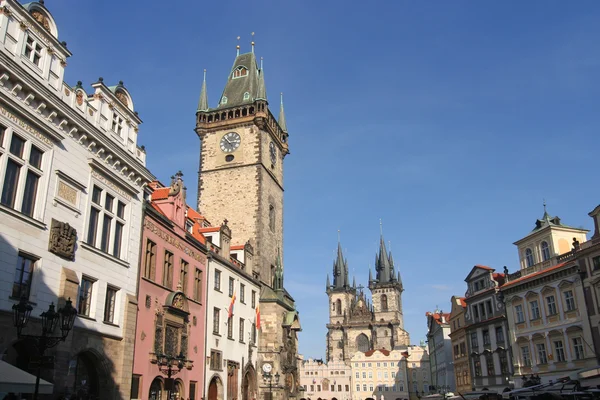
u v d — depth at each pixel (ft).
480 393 139.23
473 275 274.36
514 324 232.32
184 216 176.55
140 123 148.66
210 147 293.64
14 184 99.14
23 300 78.28
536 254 227.61
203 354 177.78
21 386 76.38
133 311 134.31
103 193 126.62
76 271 113.70
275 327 242.17
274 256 288.10
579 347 193.16
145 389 138.92
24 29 103.40
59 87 113.29
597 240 189.06
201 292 182.50
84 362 119.03
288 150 328.29
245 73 314.96
